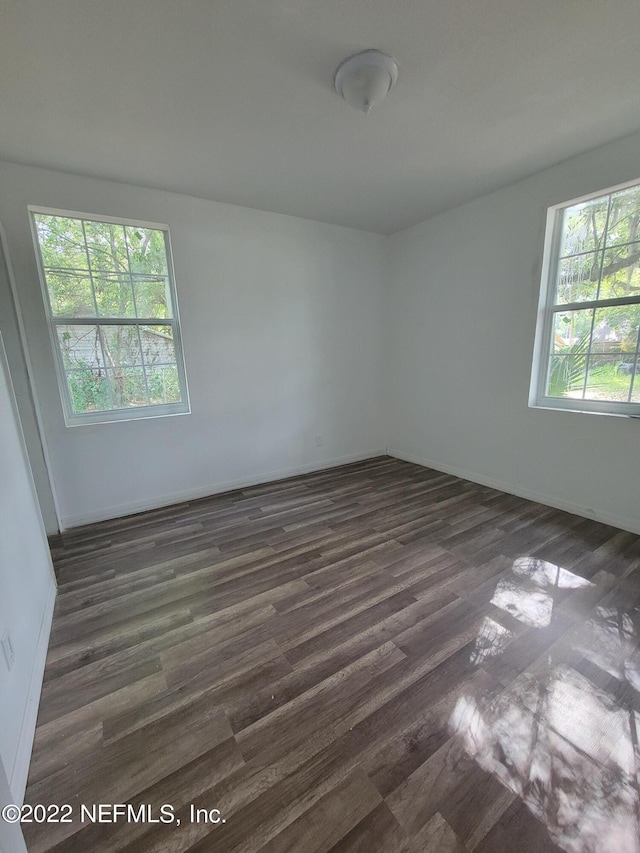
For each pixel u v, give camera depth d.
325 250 3.94
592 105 2.05
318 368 4.11
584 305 2.83
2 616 1.30
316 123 2.14
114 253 2.96
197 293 3.27
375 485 3.77
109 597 2.12
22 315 2.61
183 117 2.05
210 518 3.10
